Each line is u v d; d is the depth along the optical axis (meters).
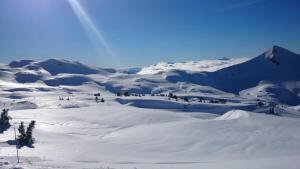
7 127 83.31
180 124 83.00
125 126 111.81
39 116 121.25
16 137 68.38
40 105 199.00
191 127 77.69
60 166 32.81
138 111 140.62
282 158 38.59
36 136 73.25
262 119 84.38
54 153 52.38
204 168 33.75
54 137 76.06
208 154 55.25
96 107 155.00
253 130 72.19
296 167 31.41
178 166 36.41
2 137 69.62
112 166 35.88
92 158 47.12
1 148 56.41
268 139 63.53
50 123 108.62
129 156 52.22
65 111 137.88
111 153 54.56
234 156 53.28
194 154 55.28
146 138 70.06
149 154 54.91
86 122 116.31
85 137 86.19
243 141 62.94
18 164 30.70
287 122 80.56
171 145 62.34
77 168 32.22
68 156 48.97
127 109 148.00
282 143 60.56
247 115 90.75
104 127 108.12
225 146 60.31
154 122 120.56
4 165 28.94
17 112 131.88
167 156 53.44
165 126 82.62
